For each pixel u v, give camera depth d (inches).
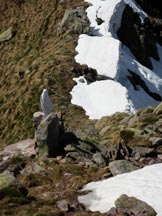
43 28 3088.1
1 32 3380.9
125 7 3065.9
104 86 2341.3
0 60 3051.2
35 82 2388.0
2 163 828.0
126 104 2187.5
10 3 3577.8
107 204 577.6
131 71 2554.1
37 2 3405.5
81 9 3056.1
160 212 541.3
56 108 2101.4
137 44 2955.2
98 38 2733.8
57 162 807.7
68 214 561.3
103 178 705.0
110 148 824.9
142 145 840.3
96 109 2161.7
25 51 2979.8
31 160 842.8
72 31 2869.1
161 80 2701.8
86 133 1025.5
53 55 2628.0
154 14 3440.0
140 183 622.5
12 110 2332.7
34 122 992.9
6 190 613.3
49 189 672.4
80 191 641.6
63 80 2381.9
